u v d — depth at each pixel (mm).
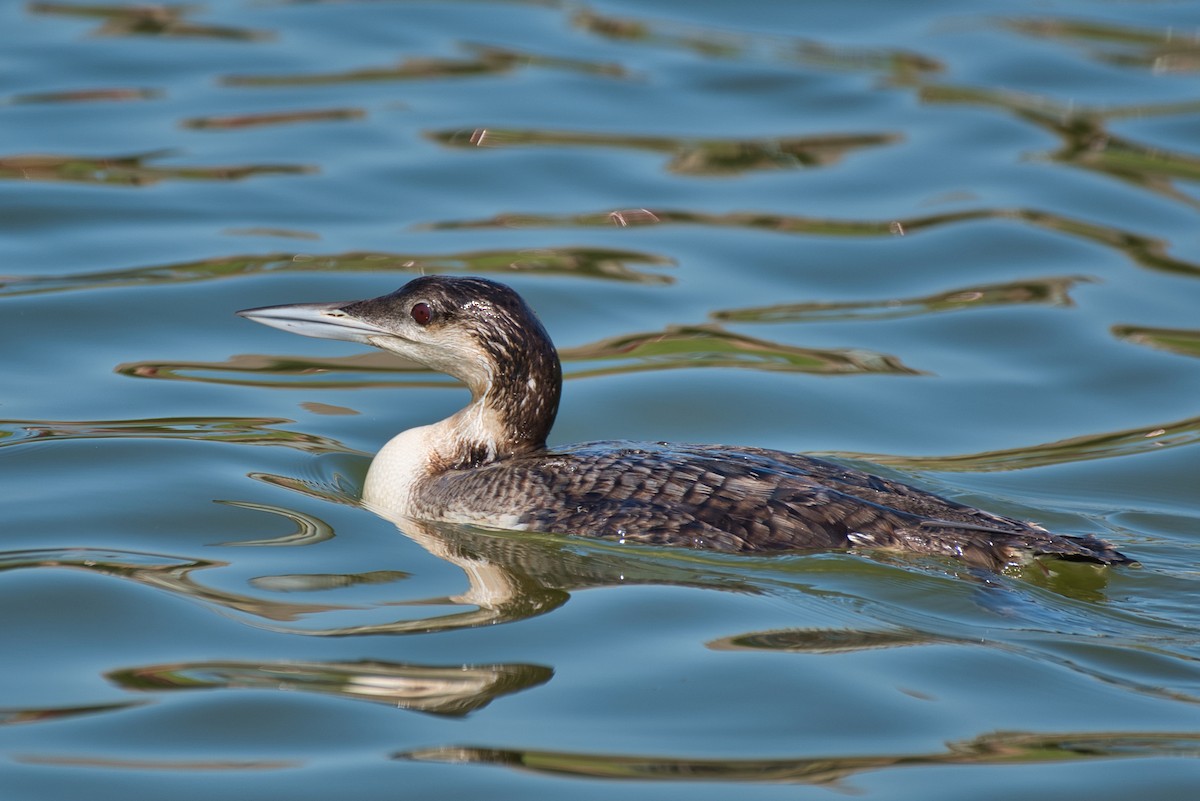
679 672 9055
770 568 10203
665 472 10797
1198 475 12703
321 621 9633
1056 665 9188
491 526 10844
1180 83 21562
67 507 11250
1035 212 18000
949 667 9148
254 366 14484
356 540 10938
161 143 19172
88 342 14633
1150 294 16266
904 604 9906
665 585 10148
